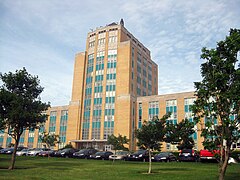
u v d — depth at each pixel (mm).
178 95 56625
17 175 15945
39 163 26844
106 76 66562
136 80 67188
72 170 20188
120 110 61344
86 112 66750
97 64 69062
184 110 54812
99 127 63375
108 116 63094
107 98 64688
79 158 38406
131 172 19062
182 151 32969
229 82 11602
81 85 69312
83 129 65812
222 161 11344
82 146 64500
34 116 20688
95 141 62438
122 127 59812
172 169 21406
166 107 57750
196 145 49812
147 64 75188
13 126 21125
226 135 11000
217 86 11430
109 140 44656
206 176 16469
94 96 66625
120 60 66125
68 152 40625
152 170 20594
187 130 38875
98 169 21188
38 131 73000
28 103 21156
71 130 66812
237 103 11172
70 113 68500
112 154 37375
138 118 61219
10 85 21516
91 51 71375
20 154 44625
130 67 65125
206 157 29078
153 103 60000
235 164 27312
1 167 21422
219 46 11836
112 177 16078
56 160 32156
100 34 71312
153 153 37562
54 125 71750
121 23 72125
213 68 11852
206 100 11781
